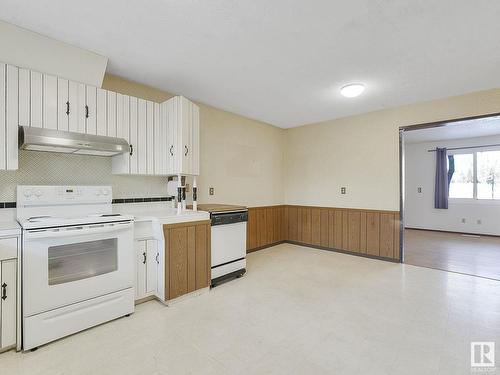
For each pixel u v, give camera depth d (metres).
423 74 2.75
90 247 2.13
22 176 2.29
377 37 2.09
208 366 1.66
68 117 2.25
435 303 2.54
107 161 2.79
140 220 2.45
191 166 2.91
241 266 3.28
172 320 2.22
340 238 4.44
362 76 2.81
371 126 4.10
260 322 2.20
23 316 1.79
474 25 1.92
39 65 2.13
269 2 1.69
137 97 3.00
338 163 4.48
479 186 6.00
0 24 1.90
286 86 3.09
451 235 6.01
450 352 1.79
